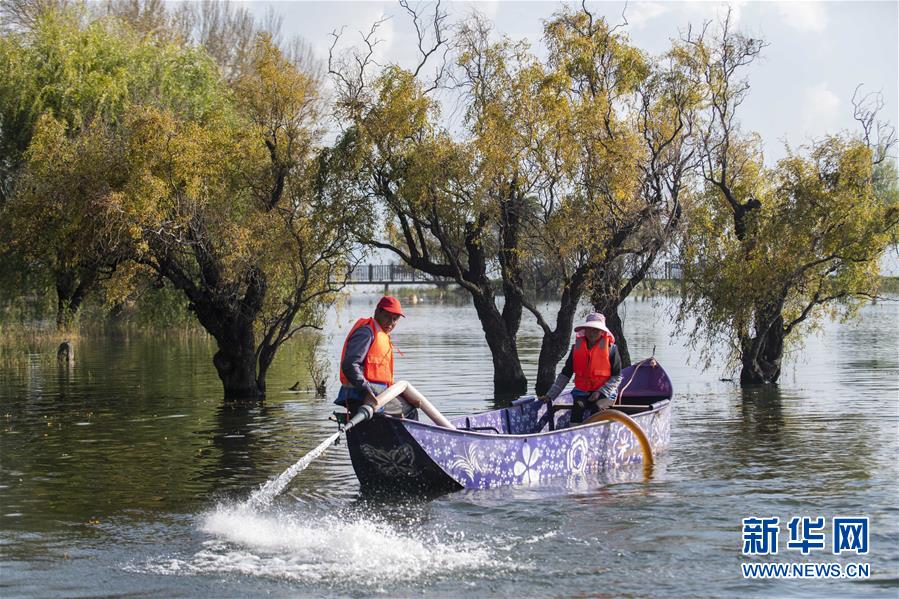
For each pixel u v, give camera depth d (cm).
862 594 785
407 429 1065
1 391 2219
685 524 987
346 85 2158
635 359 2884
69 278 3139
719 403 1933
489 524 992
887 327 4441
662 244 2164
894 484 1159
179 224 1933
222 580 823
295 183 2111
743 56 2214
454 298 8481
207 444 1499
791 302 2309
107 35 3247
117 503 1104
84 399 2072
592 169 2130
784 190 2183
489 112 2144
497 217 2159
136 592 794
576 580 819
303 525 995
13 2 3784
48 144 2002
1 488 1187
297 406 1945
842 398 1988
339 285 2308
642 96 2211
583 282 2214
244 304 2075
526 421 1416
